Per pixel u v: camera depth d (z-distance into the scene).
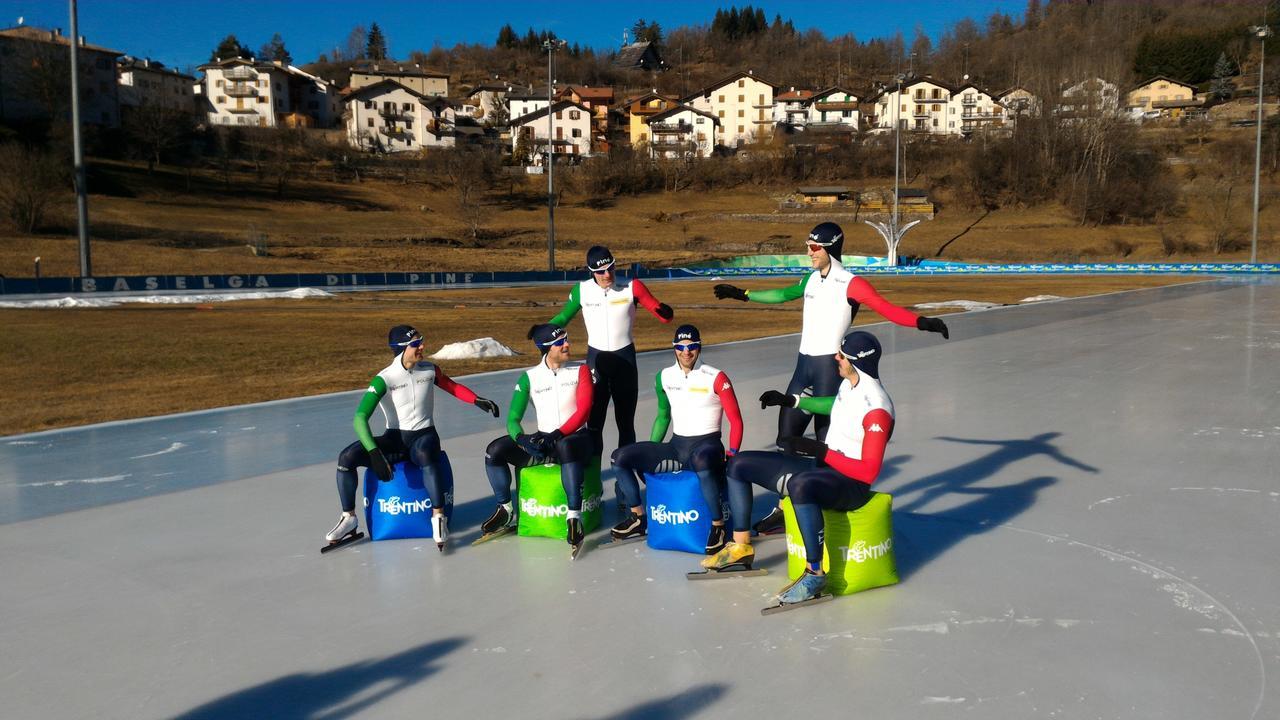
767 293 5.79
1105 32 166.12
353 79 126.38
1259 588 4.35
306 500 6.41
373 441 5.21
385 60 159.50
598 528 5.66
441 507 5.30
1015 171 98.19
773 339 18.50
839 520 4.38
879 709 3.26
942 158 111.44
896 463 7.11
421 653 3.82
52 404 12.26
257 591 4.59
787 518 4.50
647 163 111.06
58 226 63.44
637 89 178.00
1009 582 4.50
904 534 5.33
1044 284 49.06
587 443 5.20
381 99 111.12
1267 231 80.50
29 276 48.88
